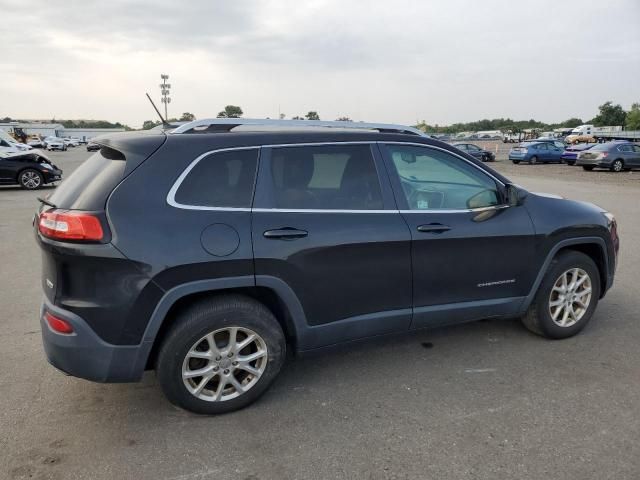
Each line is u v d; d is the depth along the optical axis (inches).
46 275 113.3
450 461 103.0
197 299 116.9
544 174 887.1
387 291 132.7
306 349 128.4
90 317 106.2
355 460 103.7
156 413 121.3
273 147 123.0
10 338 164.4
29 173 600.1
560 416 119.0
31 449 106.6
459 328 173.5
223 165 117.5
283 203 121.1
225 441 110.1
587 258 162.4
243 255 113.7
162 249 107.1
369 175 132.5
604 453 105.1
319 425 116.3
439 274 138.6
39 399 127.0
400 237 130.9
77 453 105.5
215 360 116.9
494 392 130.6
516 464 101.8
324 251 122.1
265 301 127.2
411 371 142.6
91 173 115.6
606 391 130.6
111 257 104.7
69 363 108.2
